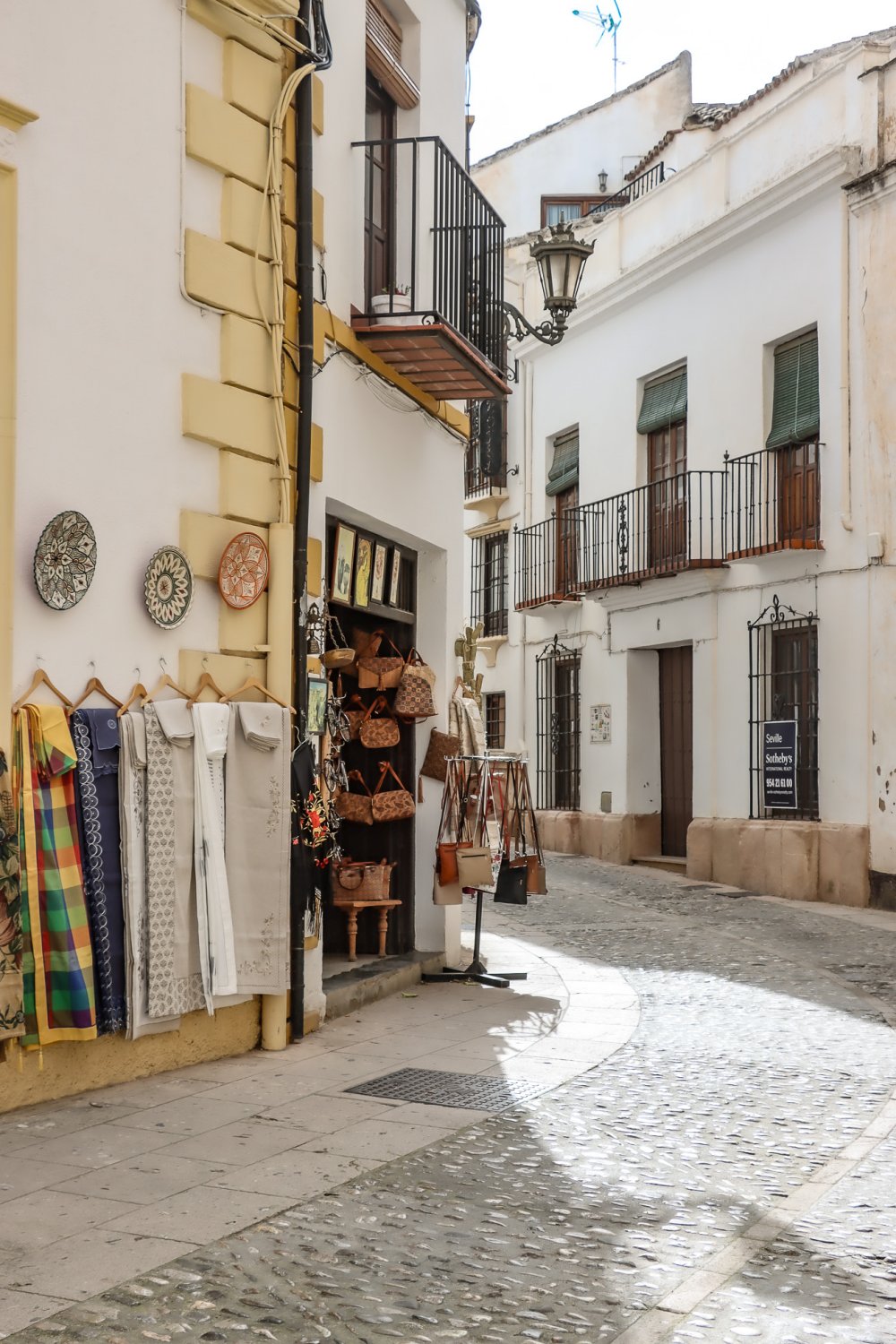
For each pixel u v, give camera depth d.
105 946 6.67
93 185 6.82
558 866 20.25
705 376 19.11
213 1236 4.63
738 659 18.17
